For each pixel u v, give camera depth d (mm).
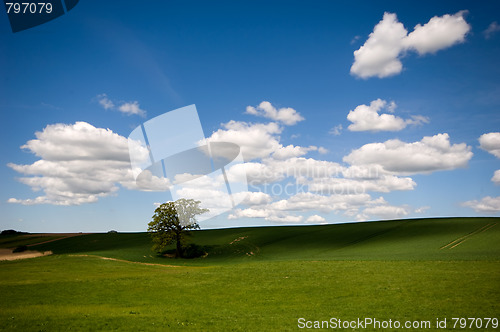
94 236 112562
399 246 69625
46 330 21234
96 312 25938
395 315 24609
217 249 85000
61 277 43281
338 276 39562
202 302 29984
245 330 21812
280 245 86188
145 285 37406
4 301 29703
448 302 27266
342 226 102750
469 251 57375
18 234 130000
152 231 74562
